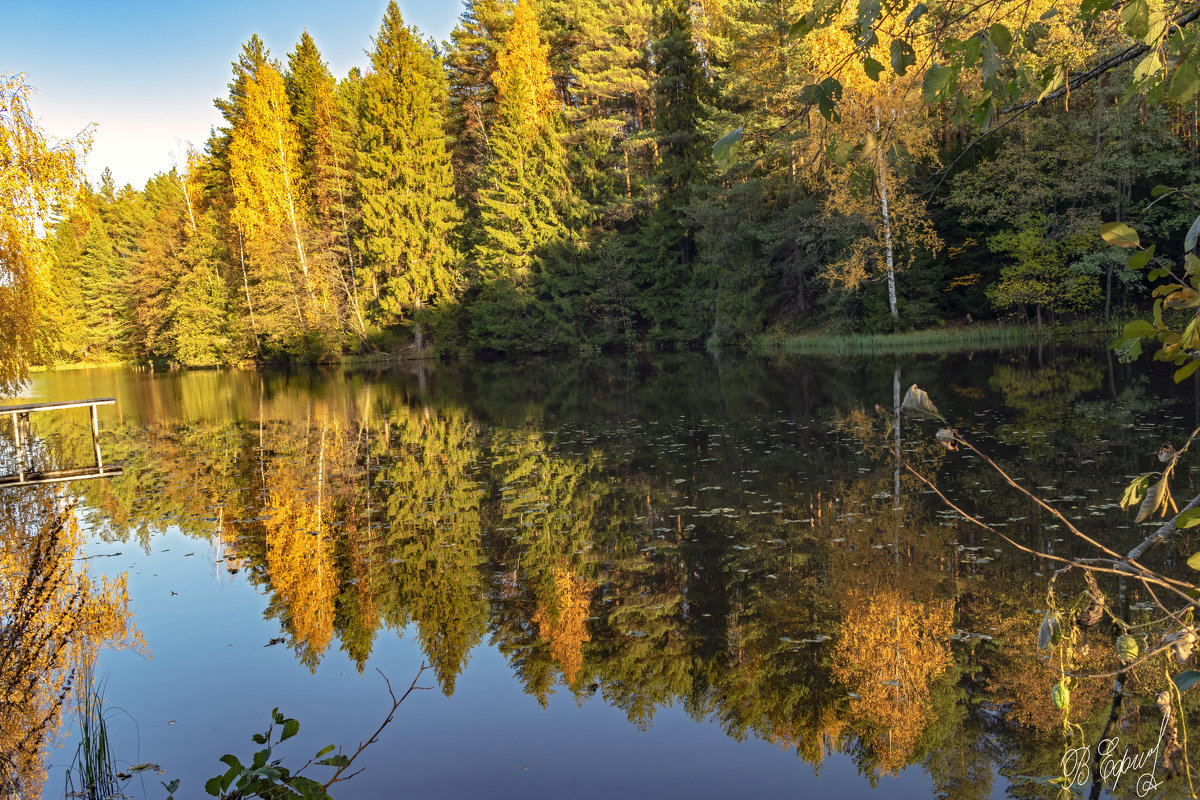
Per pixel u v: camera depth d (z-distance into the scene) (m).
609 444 10.26
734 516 6.45
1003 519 5.76
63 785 2.98
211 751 3.23
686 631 4.29
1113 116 18.09
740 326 26.50
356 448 11.09
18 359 9.91
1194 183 18.28
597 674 3.86
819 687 3.57
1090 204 20.89
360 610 4.84
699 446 9.66
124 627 4.64
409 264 32.44
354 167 33.84
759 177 25.92
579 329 31.44
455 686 3.78
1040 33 1.47
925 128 16.59
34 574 4.66
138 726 3.47
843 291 23.72
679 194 29.45
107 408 19.55
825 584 4.79
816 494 6.93
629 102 32.28
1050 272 20.39
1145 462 7.00
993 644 3.82
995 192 21.39
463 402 16.55
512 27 33.62
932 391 12.55
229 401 19.58
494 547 6.01
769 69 22.67
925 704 3.34
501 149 30.53
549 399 16.17
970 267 23.05
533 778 2.96
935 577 4.75
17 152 9.12
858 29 1.41
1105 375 13.28
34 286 9.66
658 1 29.91
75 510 7.84
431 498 7.72
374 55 32.22
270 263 32.28
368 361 33.62
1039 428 8.88
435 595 5.05
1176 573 4.42
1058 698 1.37
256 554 6.09
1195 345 1.06
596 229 31.31
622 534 6.17
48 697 3.75
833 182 19.86
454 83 37.28
